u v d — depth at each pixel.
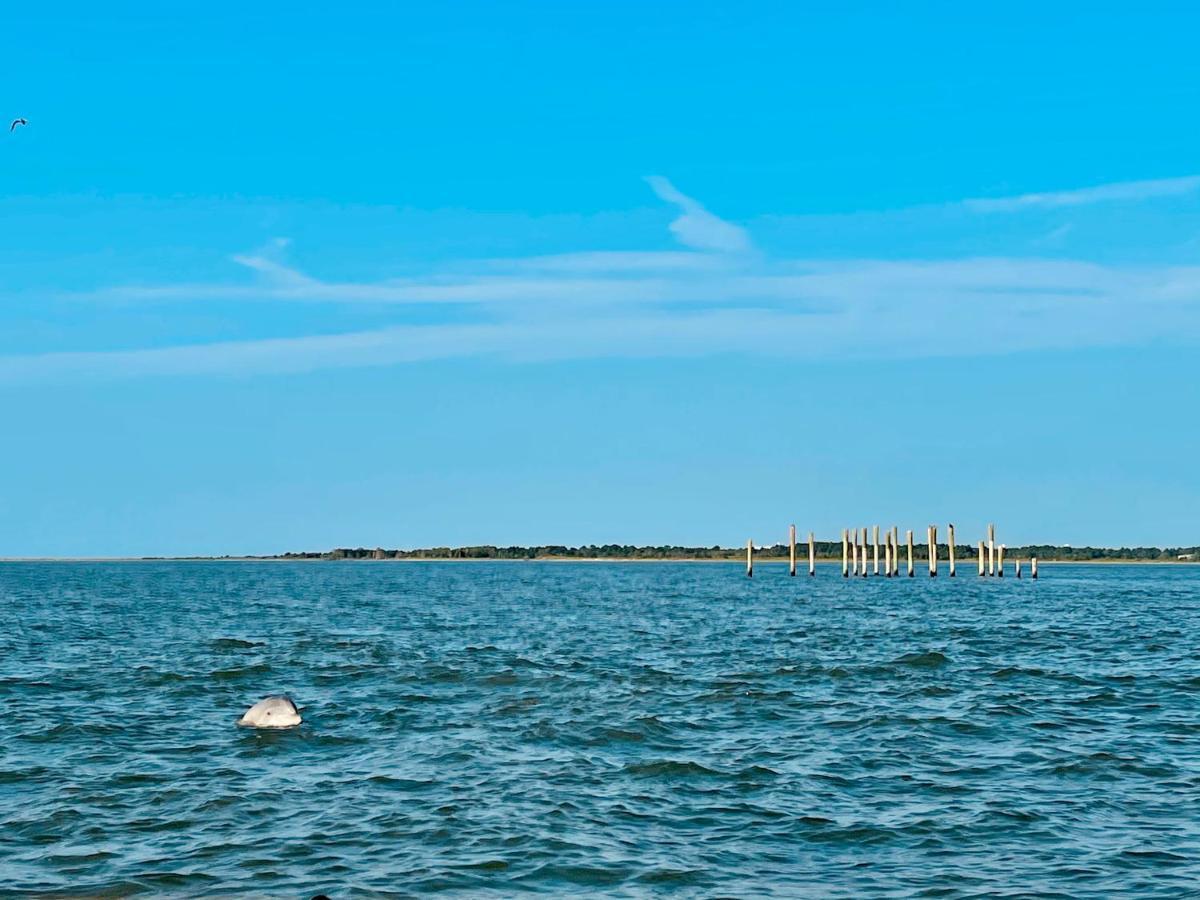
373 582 153.50
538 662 41.66
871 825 19.23
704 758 24.05
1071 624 63.38
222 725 27.78
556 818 19.50
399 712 29.53
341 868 16.97
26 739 25.84
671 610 78.81
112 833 18.59
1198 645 49.25
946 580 141.62
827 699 31.95
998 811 20.02
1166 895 15.88
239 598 100.31
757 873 16.86
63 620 67.25
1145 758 24.02
